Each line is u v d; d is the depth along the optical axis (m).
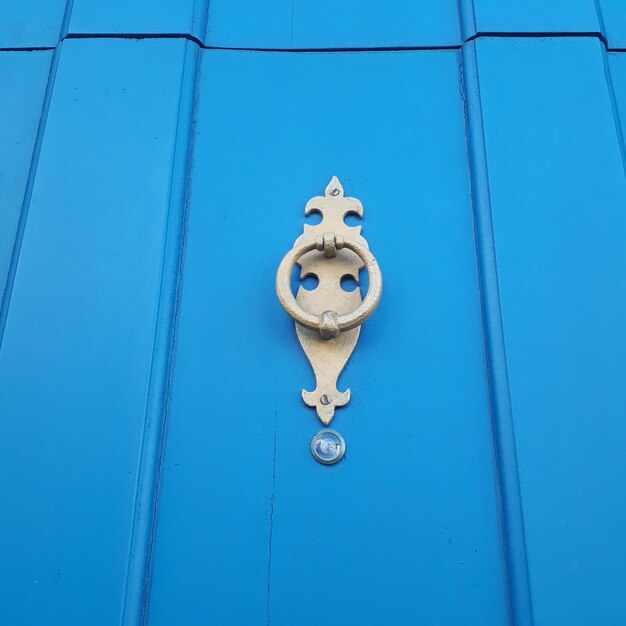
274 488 0.81
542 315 0.86
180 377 0.86
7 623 0.74
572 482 0.78
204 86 1.03
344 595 0.77
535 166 0.94
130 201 0.93
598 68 1.01
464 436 0.83
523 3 1.05
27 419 0.82
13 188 0.98
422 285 0.90
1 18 1.09
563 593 0.74
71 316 0.87
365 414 0.84
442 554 0.78
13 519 0.78
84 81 1.01
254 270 0.92
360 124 1.00
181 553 0.79
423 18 1.07
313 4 1.08
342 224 0.93
